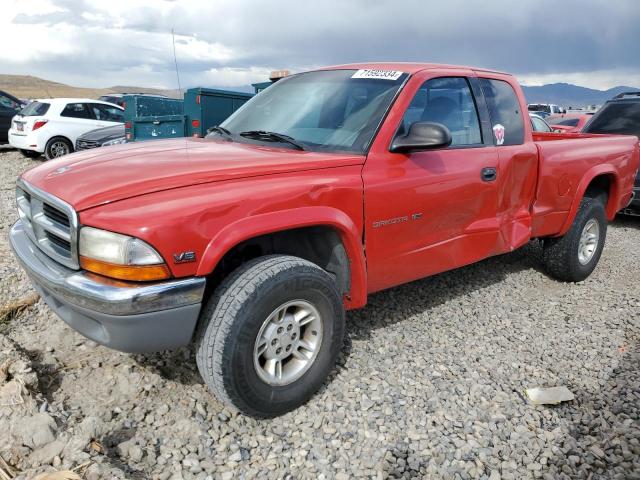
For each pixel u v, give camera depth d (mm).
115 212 2363
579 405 3105
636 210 7859
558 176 4625
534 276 5297
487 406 3049
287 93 3934
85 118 13391
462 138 3855
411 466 2549
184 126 10344
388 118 3320
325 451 2633
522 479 2506
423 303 4449
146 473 2424
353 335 3787
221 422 2801
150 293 2332
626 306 4629
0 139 15680
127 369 3193
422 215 3463
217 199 2510
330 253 3154
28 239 3100
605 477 2527
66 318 2686
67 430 2555
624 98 8430
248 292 2553
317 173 2930
